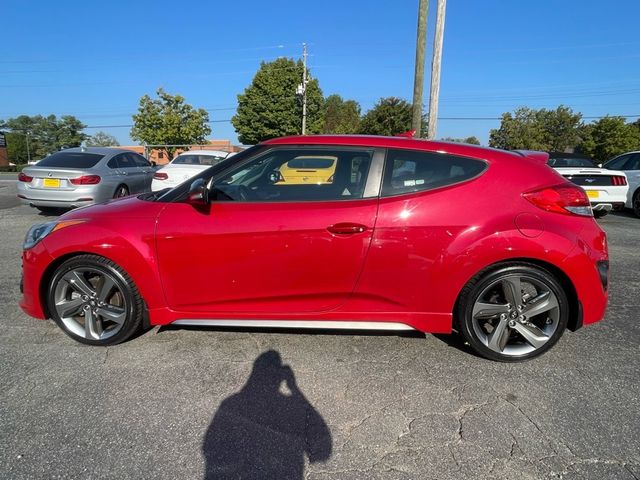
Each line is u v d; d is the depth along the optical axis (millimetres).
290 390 2742
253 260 2953
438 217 2879
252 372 2939
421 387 2781
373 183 2959
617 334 3535
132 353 3168
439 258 2891
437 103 11219
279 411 2537
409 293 2963
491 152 3059
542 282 2930
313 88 44406
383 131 33344
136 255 3021
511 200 2910
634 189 9414
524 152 3279
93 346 3258
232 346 3287
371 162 2988
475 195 2914
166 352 3189
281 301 3031
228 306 3080
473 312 2992
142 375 2887
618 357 3160
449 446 2256
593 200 8703
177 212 3029
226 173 3062
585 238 2920
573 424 2420
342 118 71938
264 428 2391
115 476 2045
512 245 2838
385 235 2881
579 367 3018
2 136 57375
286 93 43594
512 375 2920
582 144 50781
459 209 2887
